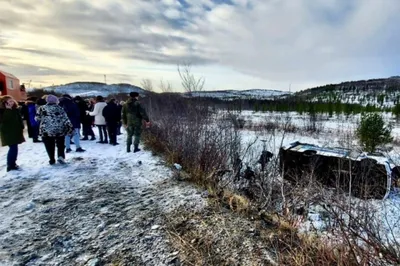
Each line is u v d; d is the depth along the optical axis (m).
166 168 5.72
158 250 2.73
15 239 2.95
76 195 4.23
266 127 13.52
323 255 2.24
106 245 2.83
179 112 7.20
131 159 6.66
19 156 6.97
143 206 3.78
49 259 2.60
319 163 5.34
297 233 2.94
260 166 5.15
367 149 8.65
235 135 5.79
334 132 15.14
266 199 3.79
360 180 4.75
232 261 2.53
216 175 4.71
